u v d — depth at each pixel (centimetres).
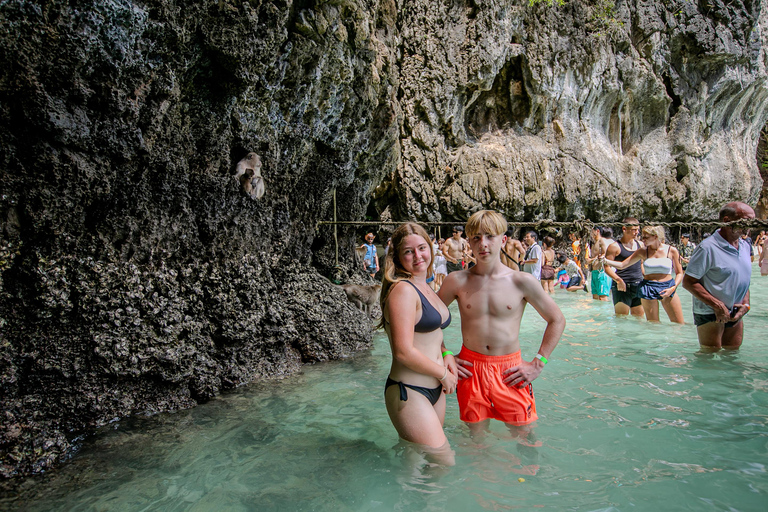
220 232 423
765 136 2522
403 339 262
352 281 770
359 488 241
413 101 1525
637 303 713
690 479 241
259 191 464
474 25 1488
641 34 1820
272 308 466
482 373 317
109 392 338
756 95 2081
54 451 281
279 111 498
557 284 1236
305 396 401
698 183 1923
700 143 1953
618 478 244
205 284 408
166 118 362
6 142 279
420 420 268
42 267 304
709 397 364
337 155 647
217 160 425
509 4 1500
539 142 1698
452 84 1508
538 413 337
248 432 323
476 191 1545
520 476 248
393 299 270
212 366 399
